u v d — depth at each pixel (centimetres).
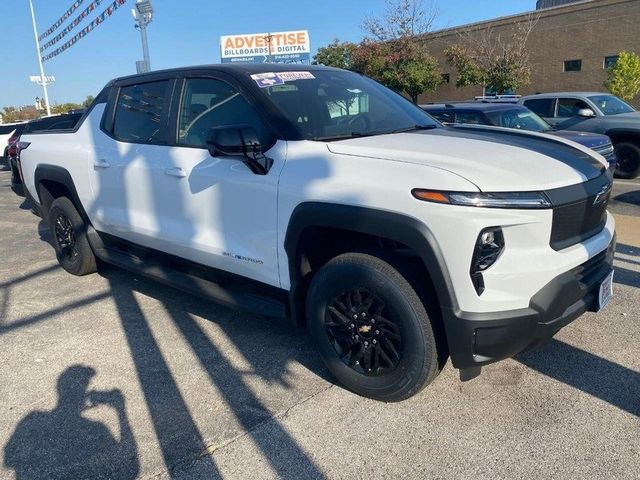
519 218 254
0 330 426
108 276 542
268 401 313
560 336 371
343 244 323
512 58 2662
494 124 834
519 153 296
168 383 337
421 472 251
